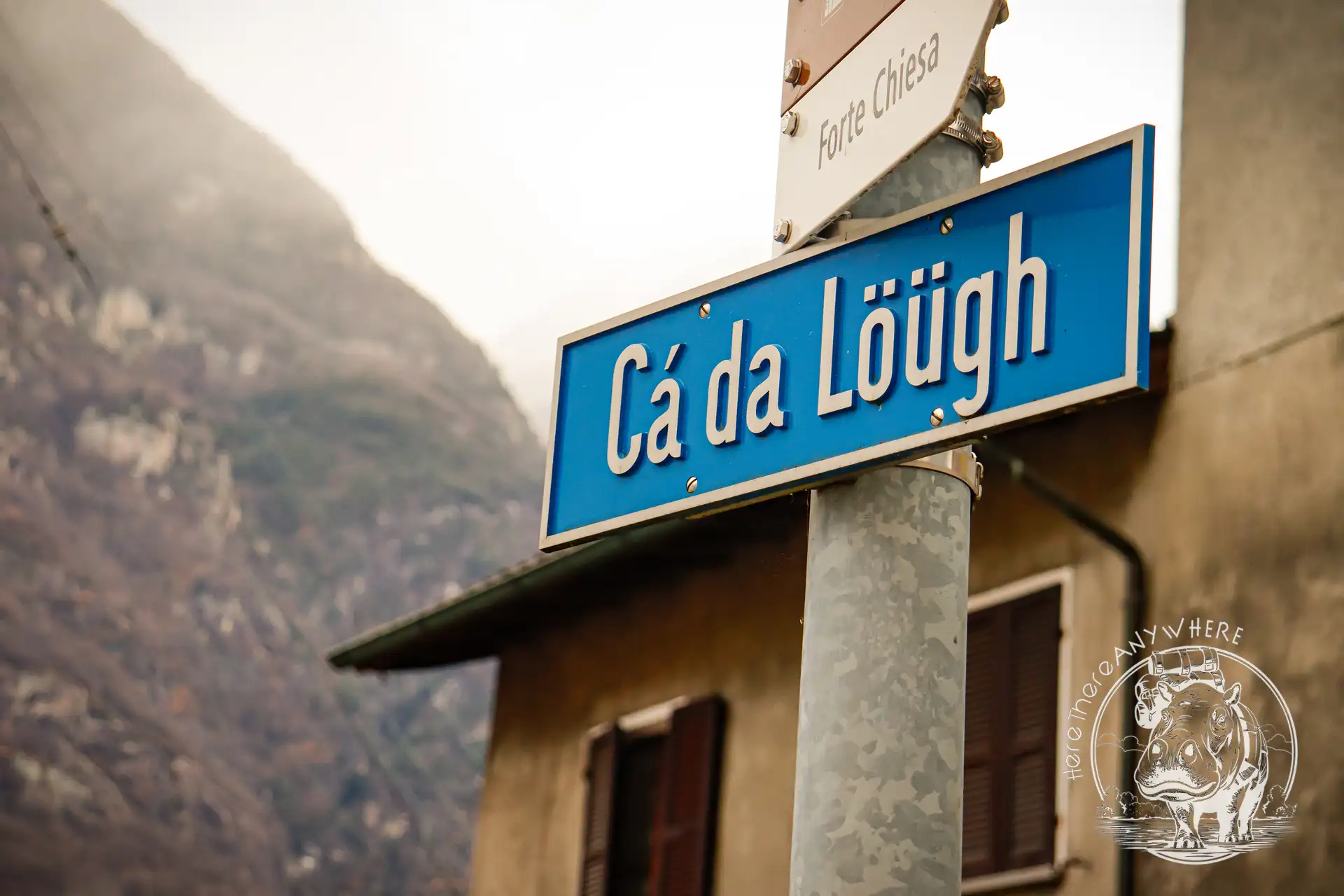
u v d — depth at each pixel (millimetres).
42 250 105125
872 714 2143
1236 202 7762
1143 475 7684
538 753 11297
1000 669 7926
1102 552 7660
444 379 125062
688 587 10367
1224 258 7723
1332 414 6914
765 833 9070
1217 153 7949
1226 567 7117
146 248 118562
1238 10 8047
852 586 2221
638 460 2590
